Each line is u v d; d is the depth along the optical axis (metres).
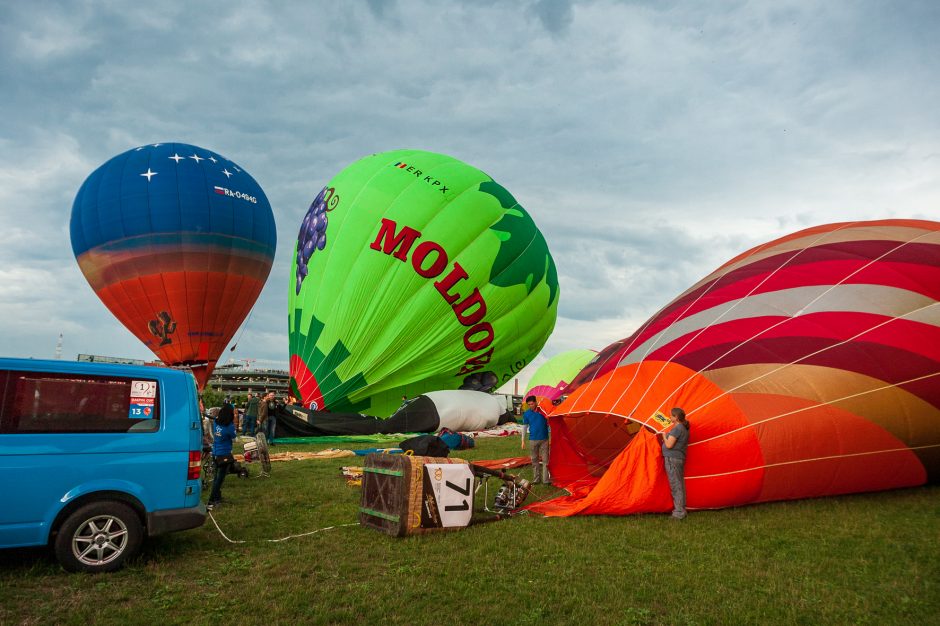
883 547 6.54
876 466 8.81
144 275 22.20
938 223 10.95
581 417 11.52
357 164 21.78
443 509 7.10
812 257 10.39
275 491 9.58
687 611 4.74
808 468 8.45
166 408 5.96
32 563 5.65
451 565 5.78
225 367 85.38
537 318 22.03
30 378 5.51
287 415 18.61
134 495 5.62
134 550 5.62
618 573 5.62
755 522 7.67
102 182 22.56
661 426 8.33
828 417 8.46
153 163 22.75
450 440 16.69
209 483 10.50
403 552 6.23
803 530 7.25
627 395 9.16
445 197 20.27
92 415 5.64
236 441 18.03
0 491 5.16
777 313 9.53
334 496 9.14
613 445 11.79
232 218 23.20
